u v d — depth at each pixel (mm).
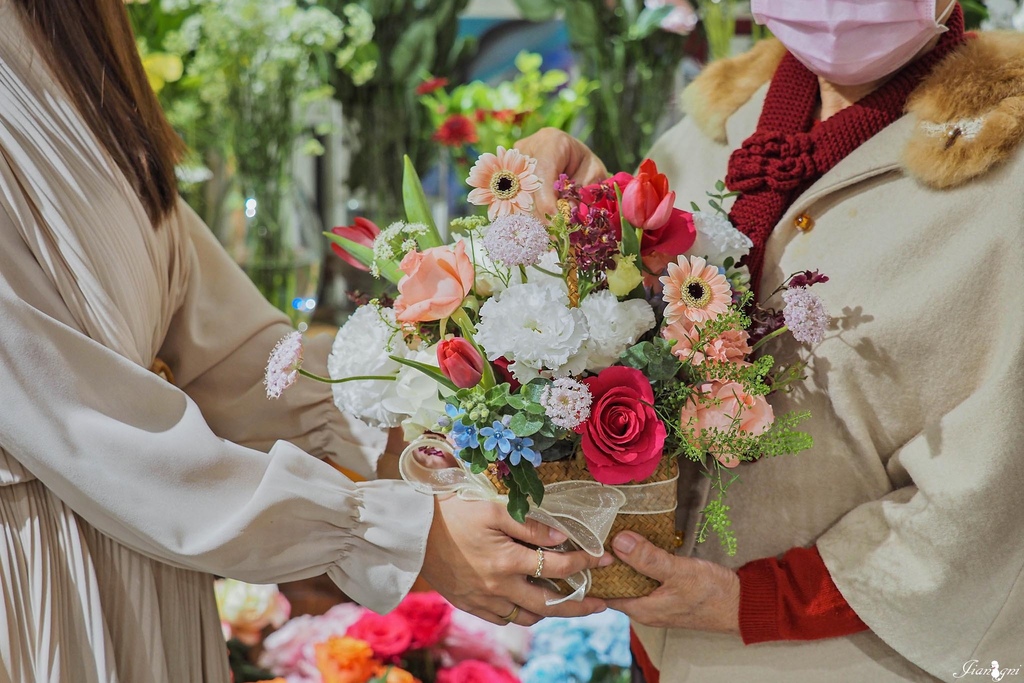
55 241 1060
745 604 1164
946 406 1141
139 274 1156
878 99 1194
